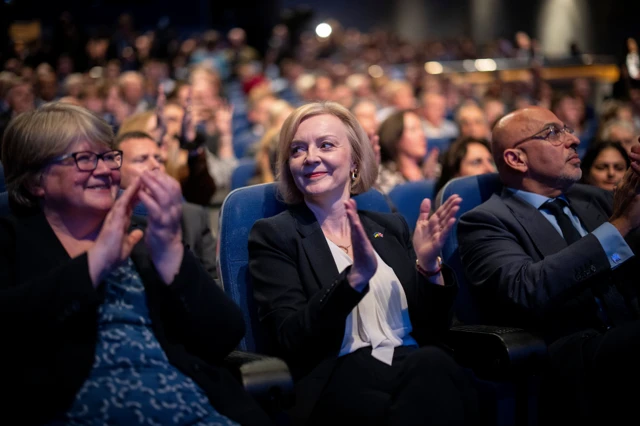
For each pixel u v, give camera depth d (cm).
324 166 222
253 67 1215
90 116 187
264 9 1750
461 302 253
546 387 226
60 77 1066
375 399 190
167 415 172
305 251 219
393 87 730
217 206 458
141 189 181
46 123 183
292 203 233
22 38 1312
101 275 171
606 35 1199
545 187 254
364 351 208
